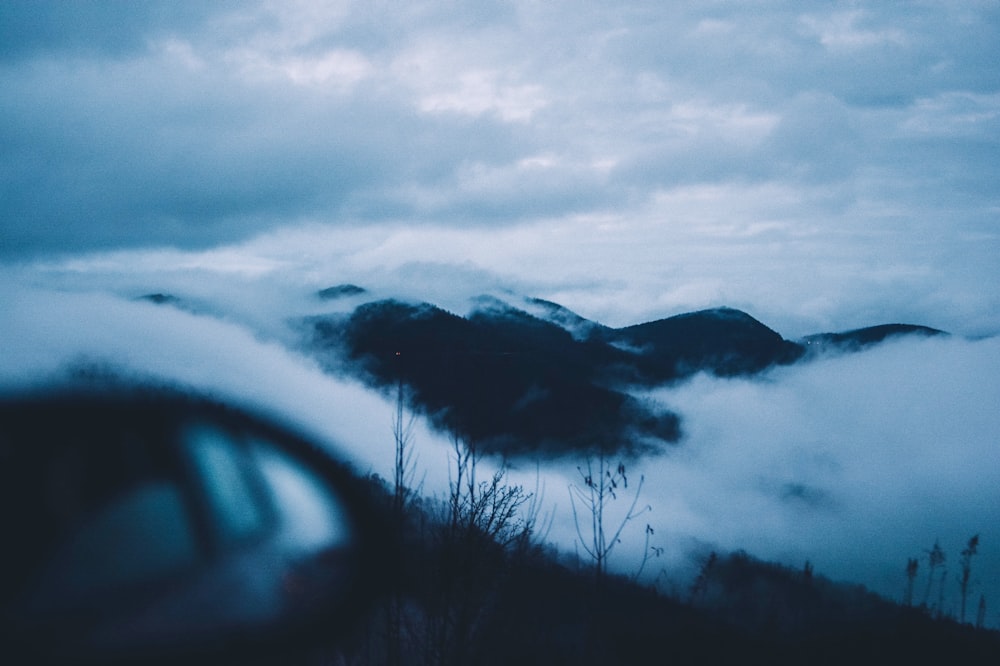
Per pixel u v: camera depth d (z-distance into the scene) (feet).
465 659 23.32
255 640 19.49
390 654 22.00
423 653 22.80
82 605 15.85
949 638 127.34
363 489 25.40
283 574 21.59
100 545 16.87
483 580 24.80
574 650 23.59
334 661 21.01
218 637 18.45
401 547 24.50
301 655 20.52
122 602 16.58
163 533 18.57
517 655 23.25
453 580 24.06
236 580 19.92
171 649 16.90
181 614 17.62
